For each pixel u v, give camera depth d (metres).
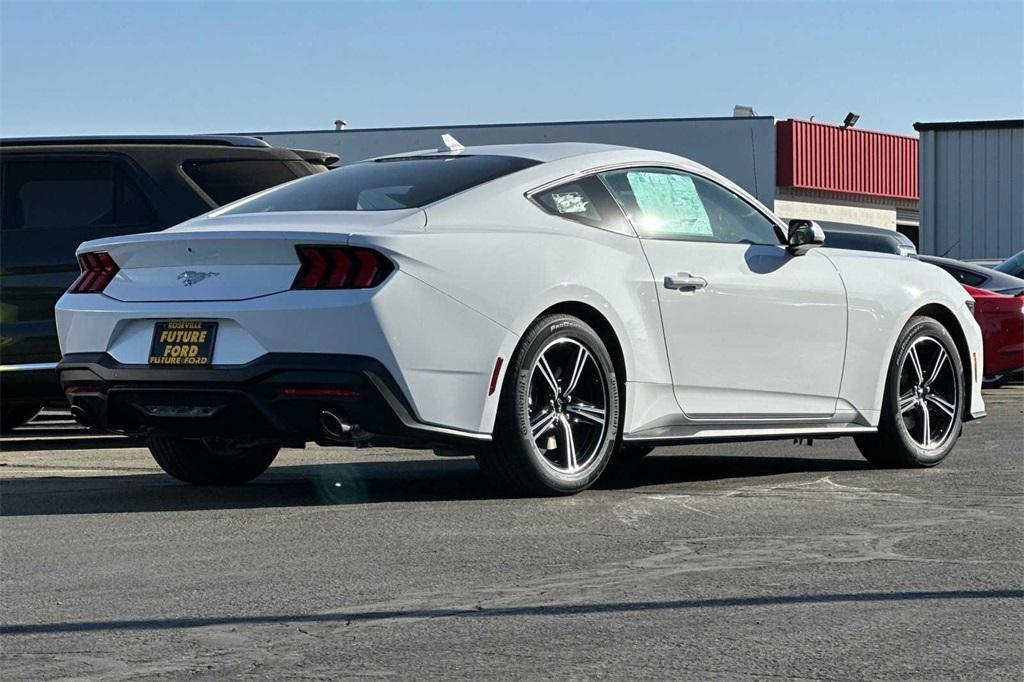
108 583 4.65
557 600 4.33
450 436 6.00
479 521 5.77
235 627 4.04
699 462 8.30
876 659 3.66
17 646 3.88
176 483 7.38
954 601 4.30
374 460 8.66
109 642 3.90
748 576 4.66
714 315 6.91
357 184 6.66
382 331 5.79
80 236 9.38
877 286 7.73
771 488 6.88
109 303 6.36
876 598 4.34
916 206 50.47
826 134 45.88
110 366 6.28
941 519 5.85
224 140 9.74
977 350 8.36
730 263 7.03
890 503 6.33
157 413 6.24
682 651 3.74
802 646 3.79
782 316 7.21
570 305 6.41
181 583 4.63
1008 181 35.44
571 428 6.47
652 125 42.62
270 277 6.00
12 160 9.46
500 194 6.38
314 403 5.86
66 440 10.41
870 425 7.70
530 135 42.56
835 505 6.25
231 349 6.00
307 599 4.38
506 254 6.15
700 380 6.88
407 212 6.17
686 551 5.11
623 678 3.50
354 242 5.83
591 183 6.69
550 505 6.20
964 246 35.88
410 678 3.52
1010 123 35.31
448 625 4.03
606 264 6.51
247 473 7.20
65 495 6.80
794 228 7.31
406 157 7.01
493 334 6.07
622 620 4.07
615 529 5.58
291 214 6.32
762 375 7.15
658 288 6.69
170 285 6.21
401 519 5.84
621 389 6.59
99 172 9.51
